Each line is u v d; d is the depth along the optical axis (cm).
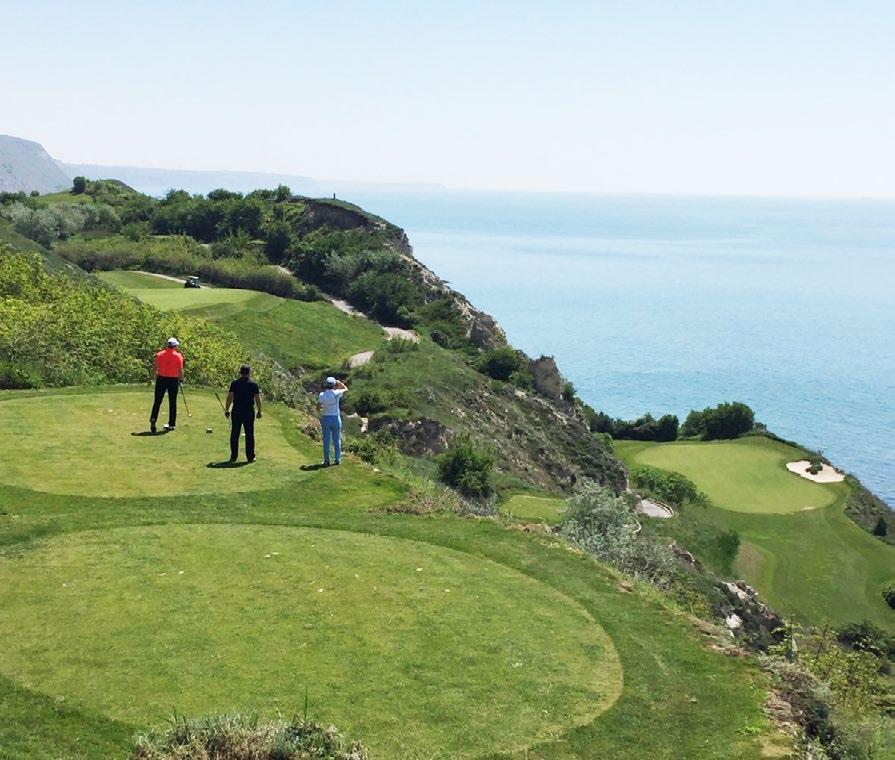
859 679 1912
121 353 3066
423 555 1605
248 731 936
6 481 1805
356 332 8500
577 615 1428
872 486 11844
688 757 1091
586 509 2742
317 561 1515
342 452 2338
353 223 11756
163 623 1229
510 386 7756
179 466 2019
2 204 12169
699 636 1449
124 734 970
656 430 10231
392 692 1113
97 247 10269
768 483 7988
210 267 9806
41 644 1144
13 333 2791
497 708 1113
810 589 5684
